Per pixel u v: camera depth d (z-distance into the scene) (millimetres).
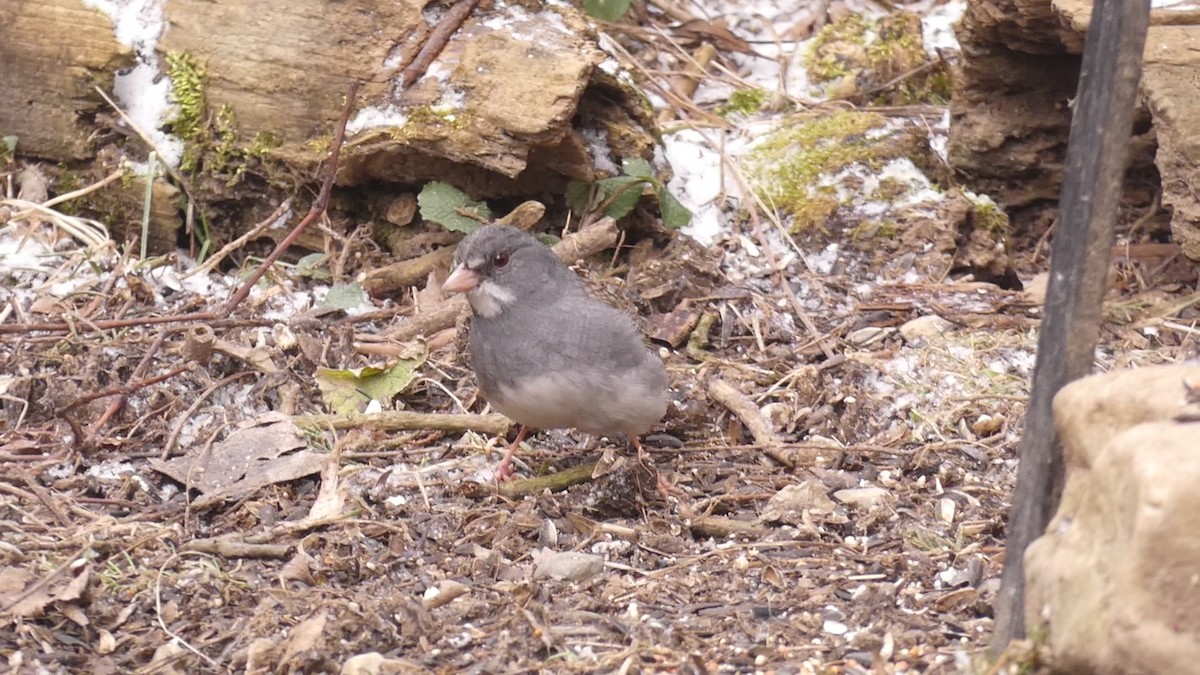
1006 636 5680
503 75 10156
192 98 10578
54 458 8359
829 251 11109
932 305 10523
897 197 11344
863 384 9625
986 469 8672
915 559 7465
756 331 10227
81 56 10586
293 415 8961
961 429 9125
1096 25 5316
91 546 7219
